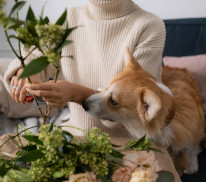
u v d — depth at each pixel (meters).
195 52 2.10
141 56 1.24
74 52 1.35
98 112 1.14
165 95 1.13
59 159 0.57
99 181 0.59
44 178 0.58
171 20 2.17
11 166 0.64
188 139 1.32
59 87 0.96
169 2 2.23
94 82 1.34
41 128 0.61
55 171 0.58
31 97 1.01
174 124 1.25
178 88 1.55
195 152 1.51
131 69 1.17
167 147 1.23
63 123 1.49
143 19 1.25
